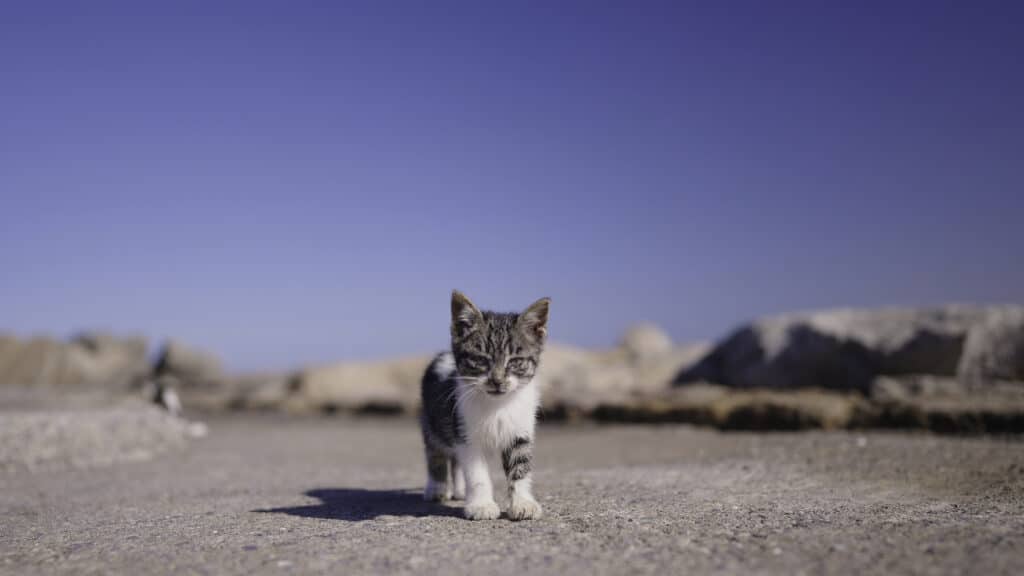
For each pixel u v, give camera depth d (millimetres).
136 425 1959
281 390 3941
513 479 1101
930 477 1270
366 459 1746
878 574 845
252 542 979
